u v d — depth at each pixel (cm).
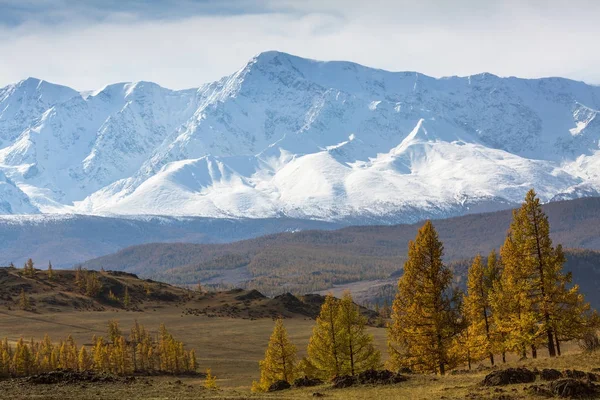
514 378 8581
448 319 11800
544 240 11325
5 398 9306
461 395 8256
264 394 9675
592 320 11119
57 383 10712
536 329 11369
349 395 9088
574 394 7675
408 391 8962
